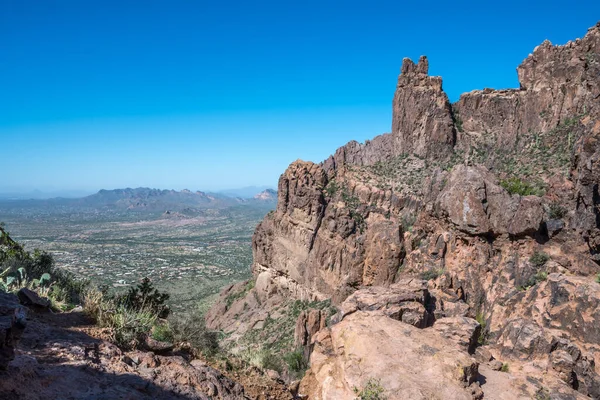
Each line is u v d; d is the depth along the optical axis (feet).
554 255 94.84
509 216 102.68
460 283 102.68
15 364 23.98
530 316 84.28
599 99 182.80
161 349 37.76
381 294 85.10
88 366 28.09
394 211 209.56
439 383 53.93
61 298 44.50
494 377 64.95
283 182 252.83
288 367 82.84
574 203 99.30
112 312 38.14
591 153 99.40
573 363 67.15
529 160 188.34
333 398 56.03
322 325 125.80
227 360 46.62
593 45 204.85
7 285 42.93
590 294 76.74
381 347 61.46
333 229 203.82
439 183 151.12
